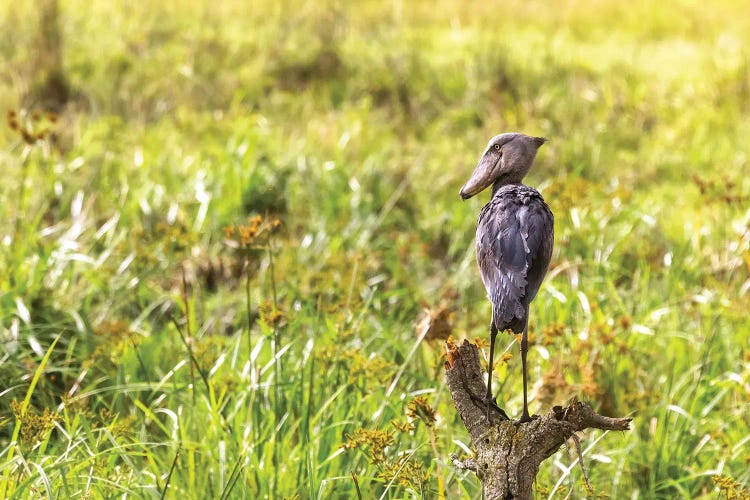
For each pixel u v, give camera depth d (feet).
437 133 67.72
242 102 70.74
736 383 35.68
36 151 52.85
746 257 39.75
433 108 72.18
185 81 72.02
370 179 54.75
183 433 29.60
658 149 65.41
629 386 35.40
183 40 79.82
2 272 38.34
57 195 48.21
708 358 37.63
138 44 76.89
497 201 22.18
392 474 24.03
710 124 70.33
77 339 37.37
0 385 33.53
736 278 43.70
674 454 33.37
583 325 38.86
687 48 89.10
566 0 98.78
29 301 37.37
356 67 76.64
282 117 68.18
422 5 94.89
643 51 87.51
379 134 65.16
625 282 44.55
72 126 60.90
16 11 81.30
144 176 52.70
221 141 62.23
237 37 81.30
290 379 33.06
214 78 73.92
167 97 69.62
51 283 39.68
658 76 79.77
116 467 29.68
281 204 52.26
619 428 21.48
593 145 63.93
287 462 29.01
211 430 29.48
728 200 43.50
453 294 43.62
